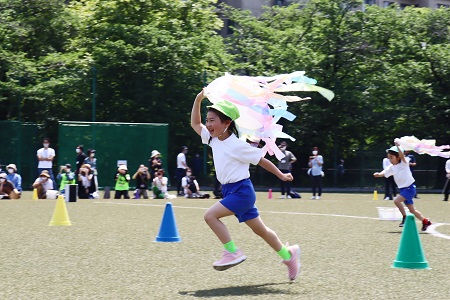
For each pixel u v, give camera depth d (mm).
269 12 49906
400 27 45938
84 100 41094
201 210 21281
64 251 11406
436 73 44406
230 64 44219
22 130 36031
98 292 7930
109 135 34125
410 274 9297
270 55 44812
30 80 40469
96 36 43281
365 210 22094
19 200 25781
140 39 41656
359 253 11406
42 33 43312
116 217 18234
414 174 45438
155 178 28578
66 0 53062
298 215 19734
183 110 41719
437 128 44062
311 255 11148
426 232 15305
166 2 44781
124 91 41625
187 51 41938
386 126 44062
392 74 44281
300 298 7648
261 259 10680
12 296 7684
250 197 8547
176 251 11477
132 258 10648
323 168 44688
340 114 44250
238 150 8453
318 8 45875
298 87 8523
